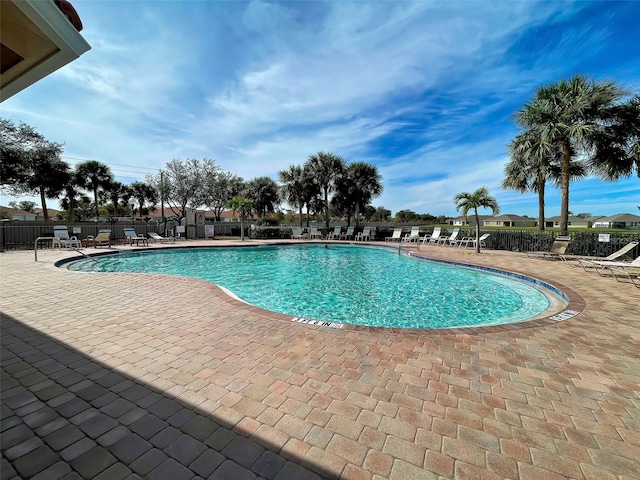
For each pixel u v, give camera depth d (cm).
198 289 553
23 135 1623
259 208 2989
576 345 314
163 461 155
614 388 233
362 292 684
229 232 2262
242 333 338
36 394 217
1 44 157
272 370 254
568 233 1149
